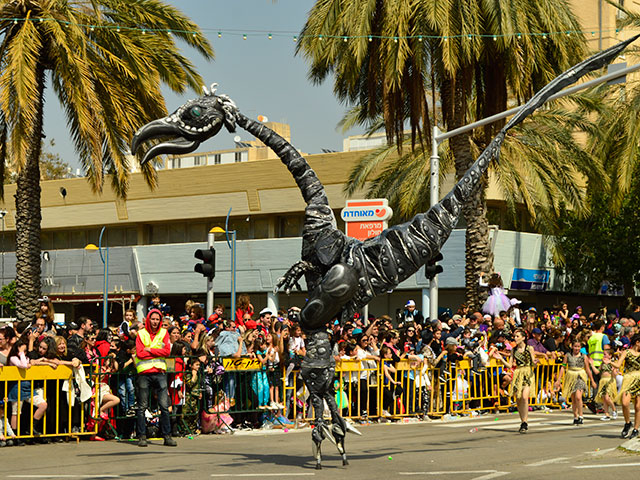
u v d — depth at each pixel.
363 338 16.41
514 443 12.80
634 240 34.88
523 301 37.66
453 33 20.58
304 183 10.76
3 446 12.41
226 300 44.06
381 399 16.30
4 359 12.55
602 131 27.81
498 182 29.50
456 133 20.69
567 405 19.36
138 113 21.05
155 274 43.44
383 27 21.22
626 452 11.35
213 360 14.30
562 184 27.86
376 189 30.42
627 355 13.35
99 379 13.34
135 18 21.17
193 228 44.94
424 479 9.31
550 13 21.80
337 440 10.55
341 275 10.44
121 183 21.27
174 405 13.87
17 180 21.06
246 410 14.68
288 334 15.26
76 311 48.75
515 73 21.25
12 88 18.59
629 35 44.91
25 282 20.95
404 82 22.70
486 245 23.80
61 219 47.41
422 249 10.83
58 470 10.12
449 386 17.34
